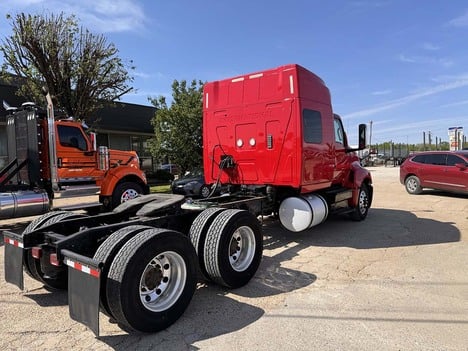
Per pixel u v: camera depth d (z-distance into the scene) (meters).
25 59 14.51
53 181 8.62
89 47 15.12
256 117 6.30
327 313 3.64
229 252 4.24
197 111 18.91
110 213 4.84
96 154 9.89
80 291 3.07
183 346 3.06
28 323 3.54
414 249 6.02
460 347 2.98
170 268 3.55
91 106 15.65
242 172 6.57
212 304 3.91
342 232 7.36
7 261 4.04
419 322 3.43
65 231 4.32
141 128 23.47
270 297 4.08
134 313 3.11
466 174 12.10
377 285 4.39
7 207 7.97
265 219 7.30
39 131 8.70
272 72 6.11
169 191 16.86
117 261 3.15
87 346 3.08
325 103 6.66
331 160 6.92
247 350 2.98
